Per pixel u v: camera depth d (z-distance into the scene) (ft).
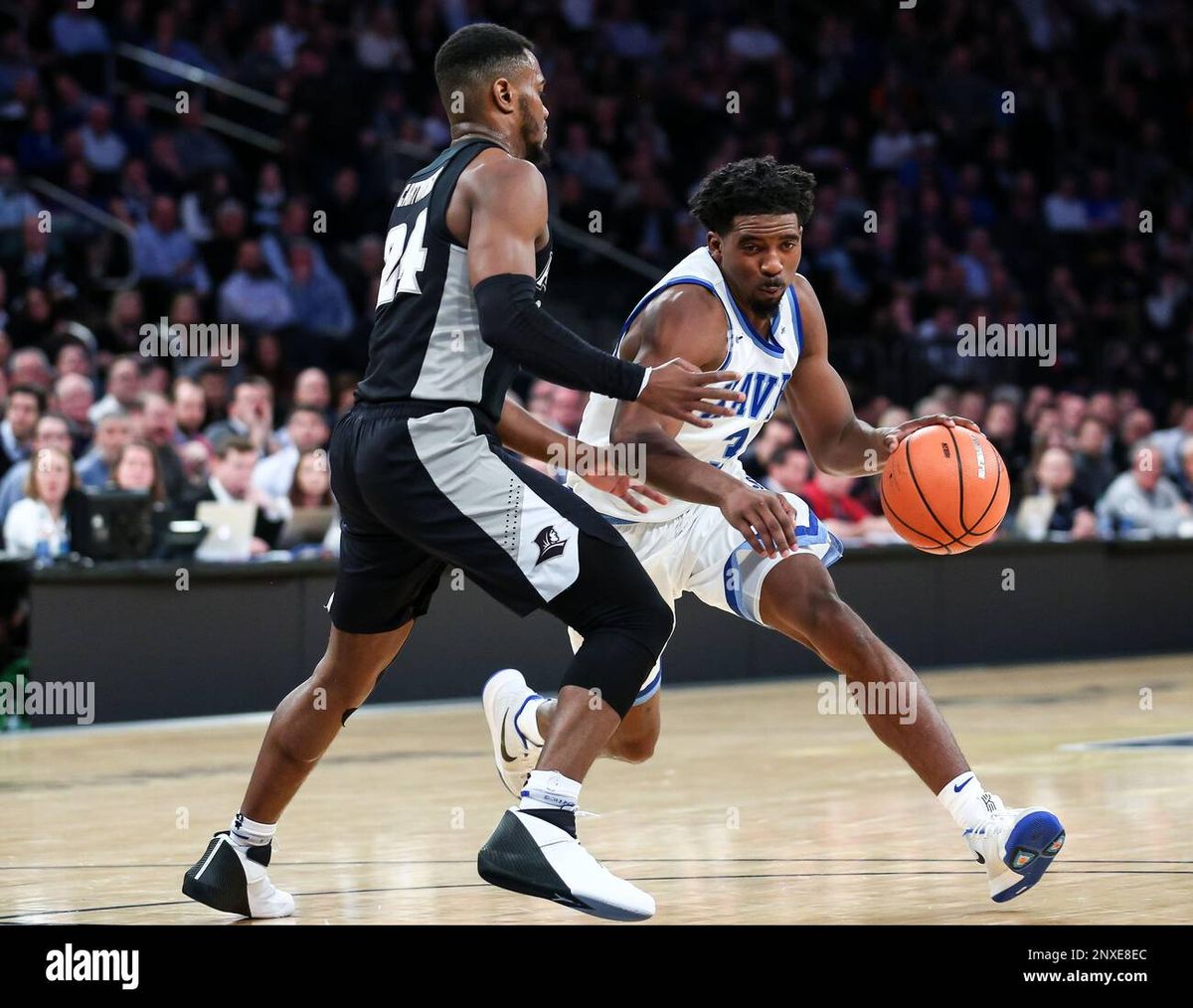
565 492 10.76
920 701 11.68
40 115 42.80
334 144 47.11
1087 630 37.86
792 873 12.98
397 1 52.06
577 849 10.33
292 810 17.16
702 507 13.50
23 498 28.40
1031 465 40.75
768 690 32.19
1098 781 18.17
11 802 18.13
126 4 47.42
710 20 57.72
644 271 50.11
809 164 54.44
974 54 60.34
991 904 11.56
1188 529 40.63
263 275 41.34
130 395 32.53
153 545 28.35
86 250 40.57
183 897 12.40
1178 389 53.67
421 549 11.01
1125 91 62.54
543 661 30.99
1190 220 60.18
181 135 45.06
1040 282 56.03
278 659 28.68
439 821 16.31
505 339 10.30
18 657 26.84
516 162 10.66
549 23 53.98
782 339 13.38
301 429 31.27
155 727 26.89
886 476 12.84
